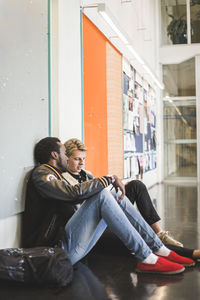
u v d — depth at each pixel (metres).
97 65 4.39
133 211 2.43
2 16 2.16
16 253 2.02
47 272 1.98
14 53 2.30
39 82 2.68
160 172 10.26
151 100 8.88
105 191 2.24
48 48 2.86
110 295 1.91
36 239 2.26
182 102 10.59
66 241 2.22
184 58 10.45
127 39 4.65
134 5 6.96
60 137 3.17
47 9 2.85
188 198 6.47
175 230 3.70
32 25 2.57
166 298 1.86
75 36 3.60
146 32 8.63
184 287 2.03
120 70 5.60
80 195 2.16
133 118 6.54
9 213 2.21
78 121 3.67
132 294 1.92
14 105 2.29
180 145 10.55
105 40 4.77
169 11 10.66
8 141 2.21
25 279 1.99
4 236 2.18
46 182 2.22
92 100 4.16
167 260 2.30
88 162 4.00
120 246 2.81
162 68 10.79
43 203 2.30
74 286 2.06
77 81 3.65
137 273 2.31
